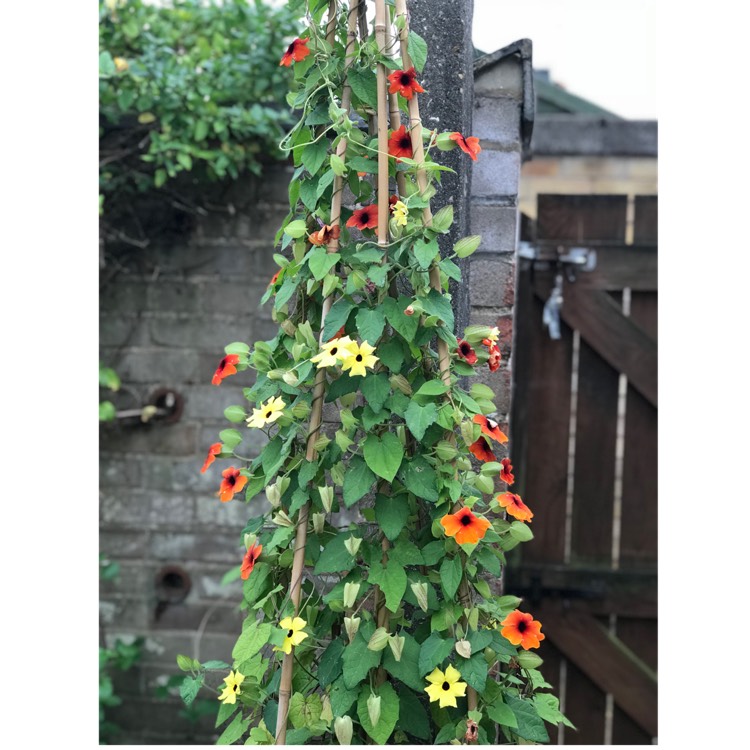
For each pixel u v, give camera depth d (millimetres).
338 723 1213
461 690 1207
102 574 2576
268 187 2580
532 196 3377
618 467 2609
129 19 2441
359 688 1253
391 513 1252
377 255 1236
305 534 1314
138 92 2387
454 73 1484
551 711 1383
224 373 1383
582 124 3289
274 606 1338
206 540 2625
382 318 1246
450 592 1214
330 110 1251
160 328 2625
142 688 2629
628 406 2590
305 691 1355
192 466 2627
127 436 2641
